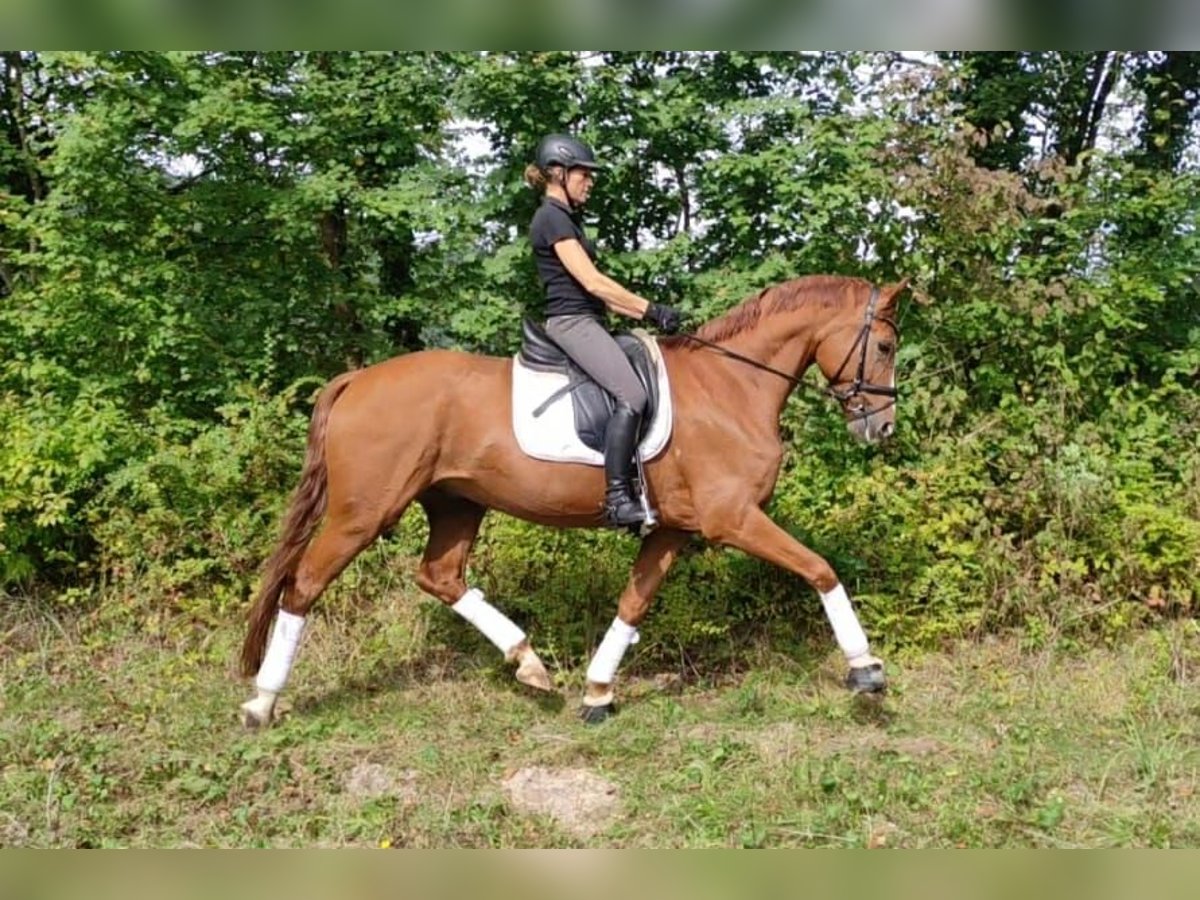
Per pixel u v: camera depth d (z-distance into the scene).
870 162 6.58
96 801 3.77
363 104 7.36
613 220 7.59
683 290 7.28
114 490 5.54
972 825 3.61
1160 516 5.40
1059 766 4.03
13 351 6.72
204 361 6.81
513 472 4.36
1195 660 5.06
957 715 4.66
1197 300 7.29
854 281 4.58
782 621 5.50
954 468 5.75
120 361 6.75
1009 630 5.45
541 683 4.71
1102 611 5.33
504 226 7.48
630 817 3.78
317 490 4.46
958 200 6.22
